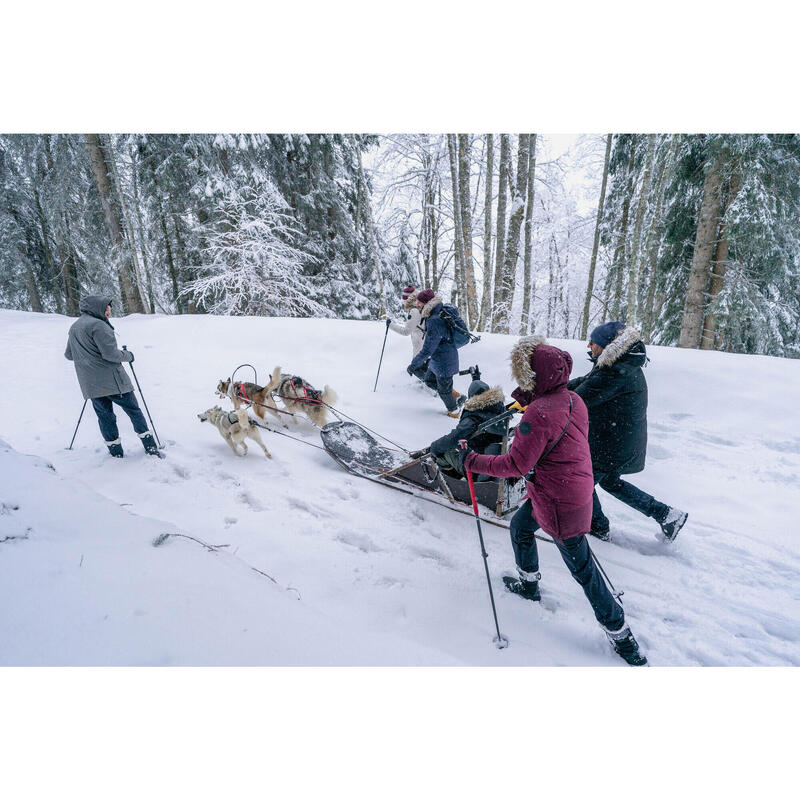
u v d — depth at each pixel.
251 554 3.25
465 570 3.30
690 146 10.53
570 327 22.70
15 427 5.45
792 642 2.70
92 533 2.50
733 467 4.59
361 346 8.77
